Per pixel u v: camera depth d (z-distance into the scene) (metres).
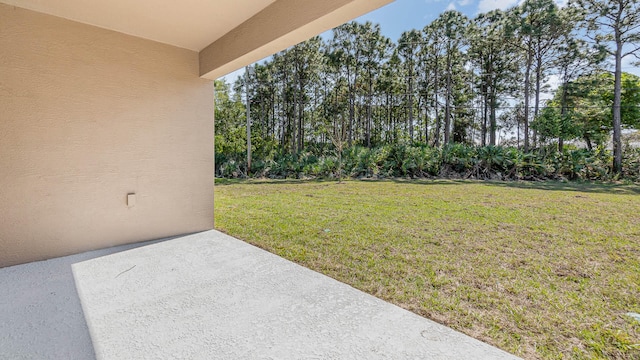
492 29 12.73
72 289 2.17
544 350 1.56
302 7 2.23
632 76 9.00
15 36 2.56
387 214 5.30
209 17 2.77
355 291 2.24
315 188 9.02
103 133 3.07
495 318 1.90
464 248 3.44
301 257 3.10
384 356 1.44
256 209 5.84
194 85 3.72
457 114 17.75
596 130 9.85
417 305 2.08
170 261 2.81
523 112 13.98
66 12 2.69
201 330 1.66
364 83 18.61
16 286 2.20
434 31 14.62
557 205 5.74
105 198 3.11
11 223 2.60
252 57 2.97
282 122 20.53
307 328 1.70
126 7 2.58
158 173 3.48
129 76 3.21
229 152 18.67
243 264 2.78
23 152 2.63
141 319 1.77
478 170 10.76
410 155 11.54
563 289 2.36
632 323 1.84
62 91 2.81
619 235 3.85
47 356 1.40
